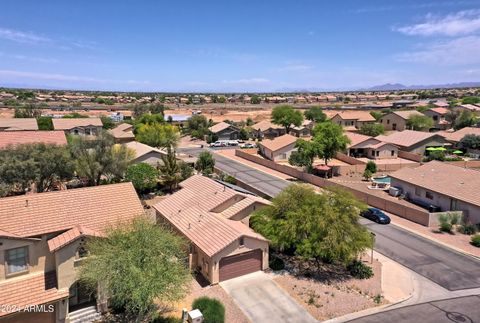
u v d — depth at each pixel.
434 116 108.56
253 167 71.44
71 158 43.41
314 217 28.31
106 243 21.11
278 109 105.31
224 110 182.75
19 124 72.19
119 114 129.62
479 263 30.61
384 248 33.47
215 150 91.06
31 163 38.12
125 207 26.50
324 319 22.52
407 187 48.91
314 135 64.50
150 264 19.81
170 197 37.44
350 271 28.45
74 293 22.78
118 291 19.02
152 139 77.44
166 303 23.80
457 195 40.91
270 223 29.70
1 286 20.28
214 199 33.69
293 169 63.78
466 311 23.48
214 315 21.30
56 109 154.12
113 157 45.56
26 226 22.31
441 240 35.44
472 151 75.00
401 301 24.59
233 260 27.22
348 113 112.94
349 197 30.47
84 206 25.30
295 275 28.02
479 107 122.69
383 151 74.31
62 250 21.16
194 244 28.33
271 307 23.69
